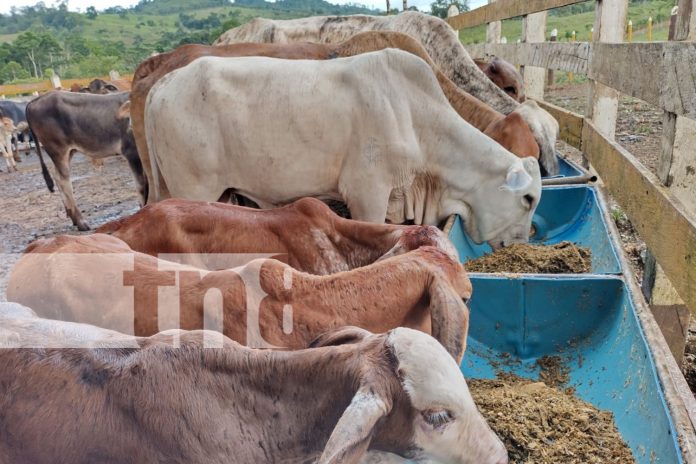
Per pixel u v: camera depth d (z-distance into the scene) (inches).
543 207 201.3
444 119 171.5
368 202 171.5
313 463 80.2
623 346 119.6
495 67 301.6
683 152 123.1
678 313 144.9
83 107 354.6
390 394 70.3
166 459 77.9
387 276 102.8
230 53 209.8
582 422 111.2
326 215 133.9
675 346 146.3
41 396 77.5
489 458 74.9
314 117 167.6
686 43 108.3
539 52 273.1
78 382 78.1
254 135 169.9
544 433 109.3
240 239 130.2
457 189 175.8
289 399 78.0
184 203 133.7
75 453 77.5
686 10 120.9
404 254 108.6
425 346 73.0
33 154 729.0
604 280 132.8
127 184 455.5
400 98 168.1
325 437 77.3
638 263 195.0
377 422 68.5
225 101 169.6
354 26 271.3
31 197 429.4
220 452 78.2
